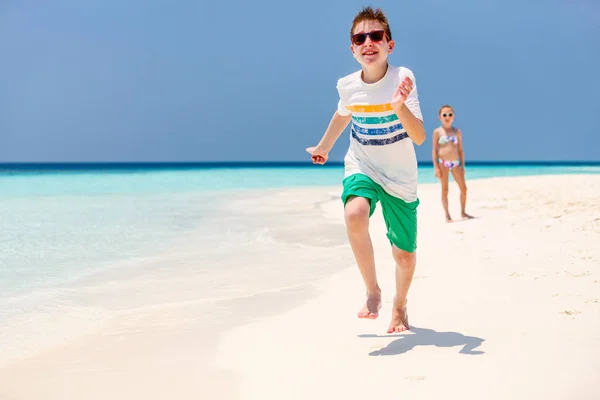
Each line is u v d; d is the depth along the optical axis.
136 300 4.78
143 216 11.08
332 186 23.05
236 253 7.02
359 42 3.38
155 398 2.74
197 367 3.15
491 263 5.55
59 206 13.12
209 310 4.40
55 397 2.79
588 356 3.01
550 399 2.51
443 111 9.28
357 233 3.30
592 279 4.75
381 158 3.48
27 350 3.50
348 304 4.48
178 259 6.63
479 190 15.20
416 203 3.56
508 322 3.69
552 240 6.54
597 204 9.91
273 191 19.19
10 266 6.20
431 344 3.36
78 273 5.87
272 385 2.85
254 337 3.68
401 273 3.67
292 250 7.25
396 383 2.78
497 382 2.72
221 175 38.09
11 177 32.91
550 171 42.22
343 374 2.95
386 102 3.37
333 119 3.80
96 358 3.34
